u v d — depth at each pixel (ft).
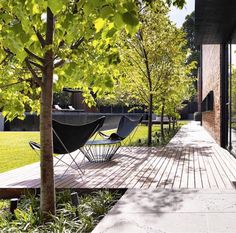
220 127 30.25
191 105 135.13
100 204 12.12
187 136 44.98
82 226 10.04
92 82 10.66
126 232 8.85
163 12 30.25
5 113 12.16
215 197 12.08
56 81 11.78
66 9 7.76
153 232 8.82
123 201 11.71
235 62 23.79
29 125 74.28
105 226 9.30
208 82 47.60
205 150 27.78
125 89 34.63
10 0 6.81
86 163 21.49
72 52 9.39
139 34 32.48
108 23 6.84
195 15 20.27
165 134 47.14
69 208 11.68
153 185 14.53
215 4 18.24
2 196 14.61
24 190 14.51
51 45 8.67
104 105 106.22
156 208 10.87
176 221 9.63
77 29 7.45
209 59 45.47
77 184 15.02
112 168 19.29
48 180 10.93
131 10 5.38
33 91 12.80
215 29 23.73
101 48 9.90
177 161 21.67
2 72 11.36
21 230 10.15
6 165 22.03
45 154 10.89
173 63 34.14
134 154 25.41
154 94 33.91
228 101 27.73
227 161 21.53
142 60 33.22
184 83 39.83
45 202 10.91
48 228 10.05
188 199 11.85
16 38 6.77
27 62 10.15
